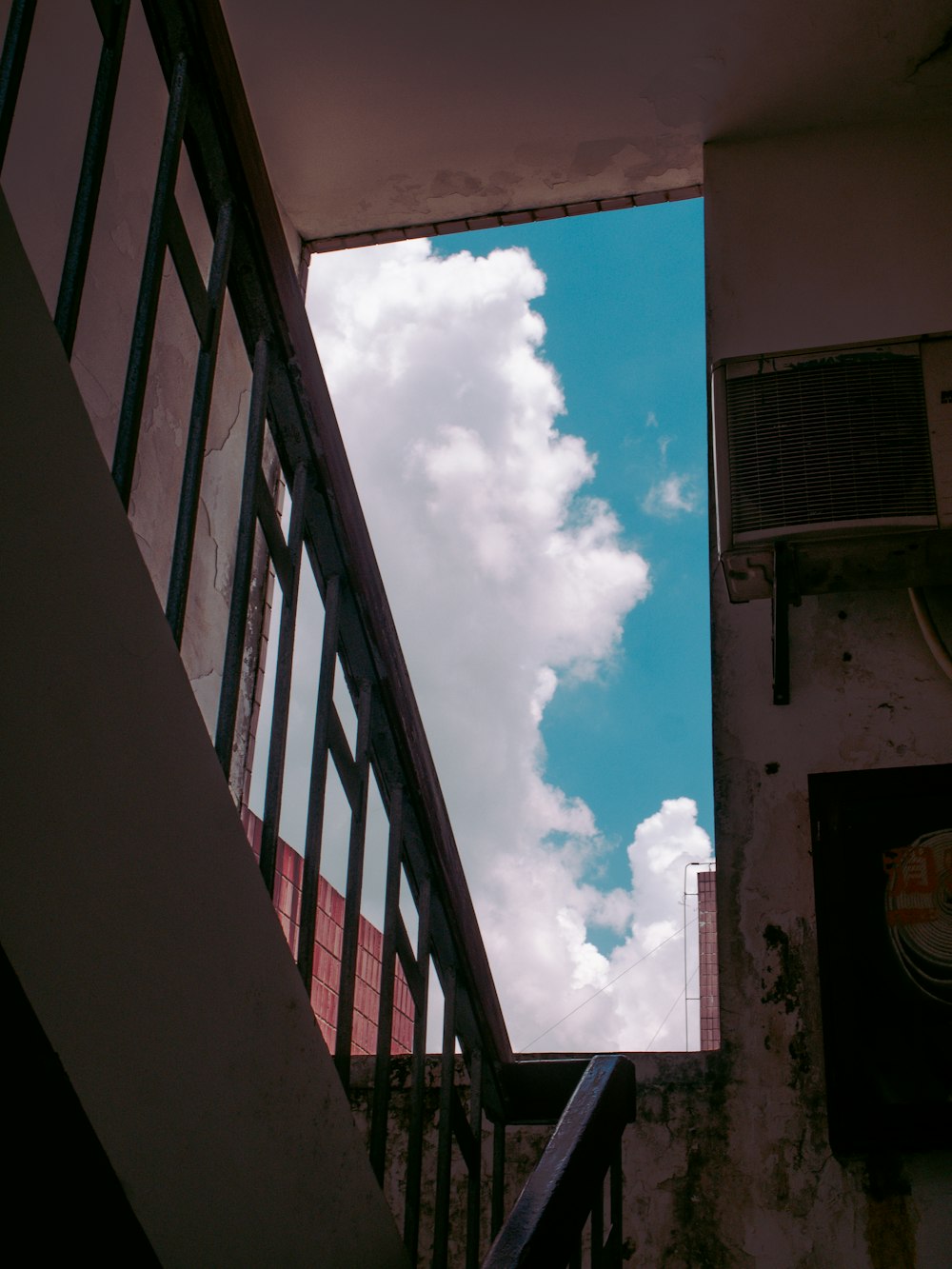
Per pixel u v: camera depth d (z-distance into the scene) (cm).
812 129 396
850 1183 253
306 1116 130
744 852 292
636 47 381
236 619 131
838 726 302
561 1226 143
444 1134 176
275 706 142
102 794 101
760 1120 263
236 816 122
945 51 370
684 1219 256
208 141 135
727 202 388
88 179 111
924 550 286
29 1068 88
